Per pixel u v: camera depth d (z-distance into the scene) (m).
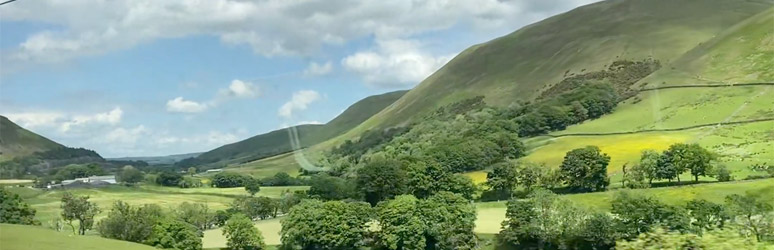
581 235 65.56
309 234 80.19
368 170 98.88
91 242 58.75
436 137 134.88
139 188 117.62
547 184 94.56
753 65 134.75
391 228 78.50
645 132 111.50
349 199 97.12
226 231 82.81
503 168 97.50
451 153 108.62
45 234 57.16
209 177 118.69
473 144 112.38
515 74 193.00
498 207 89.81
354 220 80.75
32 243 51.31
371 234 80.69
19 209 84.69
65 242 55.03
